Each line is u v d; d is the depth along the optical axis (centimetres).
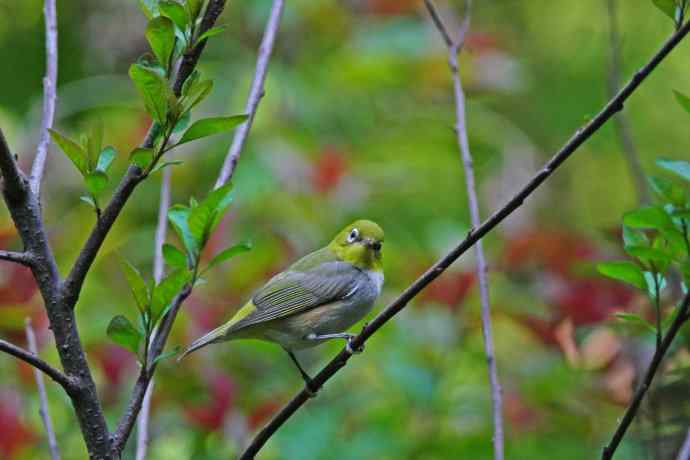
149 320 597
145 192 1391
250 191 1312
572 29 1981
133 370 1052
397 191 1464
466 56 1514
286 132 1405
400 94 1570
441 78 1507
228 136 1416
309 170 1335
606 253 1140
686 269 611
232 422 1025
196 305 1092
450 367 1118
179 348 611
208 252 1139
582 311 1073
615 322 991
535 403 1092
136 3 1708
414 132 1516
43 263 597
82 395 593
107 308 1149
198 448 1032
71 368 594
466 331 1134
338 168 1334
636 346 995
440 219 1458
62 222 1323
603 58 1906
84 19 1748
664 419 789
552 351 1109
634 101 1864
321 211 1318
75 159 577
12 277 1059
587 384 1080
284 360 1154
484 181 1612
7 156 577
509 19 2045
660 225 611
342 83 1521
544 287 1119
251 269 1148
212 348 1087
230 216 1191
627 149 902
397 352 1078
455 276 1147
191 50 587
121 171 1392
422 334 1110
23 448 984
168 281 584
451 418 1072
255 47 1616
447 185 1579
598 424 1091
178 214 617
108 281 1241
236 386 1036
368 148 1464
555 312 1088
